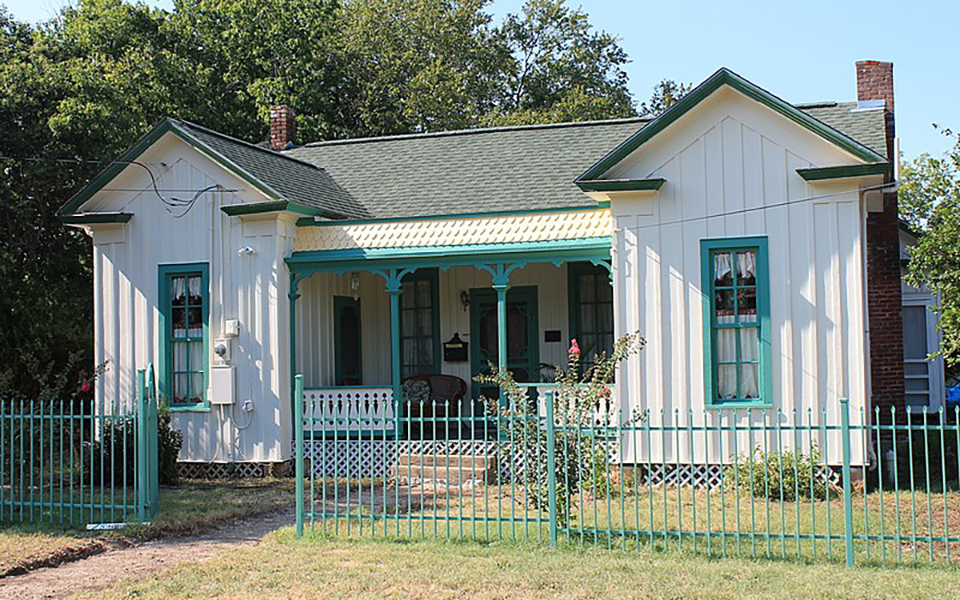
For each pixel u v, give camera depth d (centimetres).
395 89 4197
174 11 3553
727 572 1022
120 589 1029
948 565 1030
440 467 1830
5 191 2409
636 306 1680
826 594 935
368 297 2227
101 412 1532
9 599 998
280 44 3575
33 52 2694
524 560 1095
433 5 4516
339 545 1200
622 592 962
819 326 1612
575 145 2223
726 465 1625
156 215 1941
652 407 1664
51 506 1361
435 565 1084
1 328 2330
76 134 2481
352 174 2289
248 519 1452
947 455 1855
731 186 1655
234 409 1884
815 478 1524
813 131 1603
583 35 4941
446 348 2186
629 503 1465
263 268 1878
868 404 1719
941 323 1728
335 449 1287
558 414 1264
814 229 1619
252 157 2016
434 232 1875
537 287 2128
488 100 4694
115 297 1953
